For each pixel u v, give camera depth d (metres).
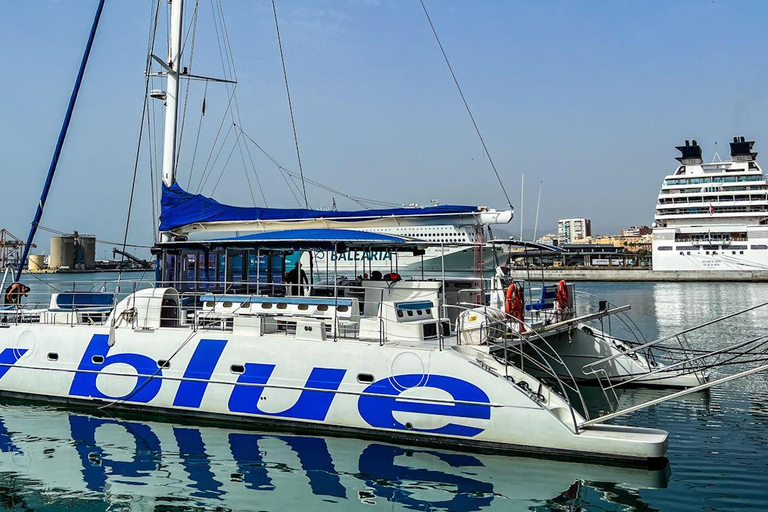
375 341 10.41
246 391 10.85
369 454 9.55
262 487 8.41
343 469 9.01
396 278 13.29
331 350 10.38
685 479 8.83
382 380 10.04
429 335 10.87
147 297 12.05
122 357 11.86
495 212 11.42
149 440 10.35
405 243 12.04
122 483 8.58
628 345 15.91
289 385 10.59
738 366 18.94
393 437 10.01
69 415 11.80
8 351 12.91
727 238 86.81
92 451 9.87
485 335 10.40
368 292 12.23
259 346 10.84
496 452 9.48
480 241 11.84
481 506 7.84
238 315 11.36
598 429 9.40
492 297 13.32
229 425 11.02
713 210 87.25
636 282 87.25
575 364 15.55
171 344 11.48
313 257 14.62
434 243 11.86
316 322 10.51
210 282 11.96
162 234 13.81
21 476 8.84
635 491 8.33
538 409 9.27
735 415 12.89
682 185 89.38
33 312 13.27
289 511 7.68
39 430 10.92
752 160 89.00
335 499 8.03
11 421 11.45
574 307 15.55
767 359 9.77
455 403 9.61
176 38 14.70
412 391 9.84
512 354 11.74
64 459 9.52
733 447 10.55
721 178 88.56
